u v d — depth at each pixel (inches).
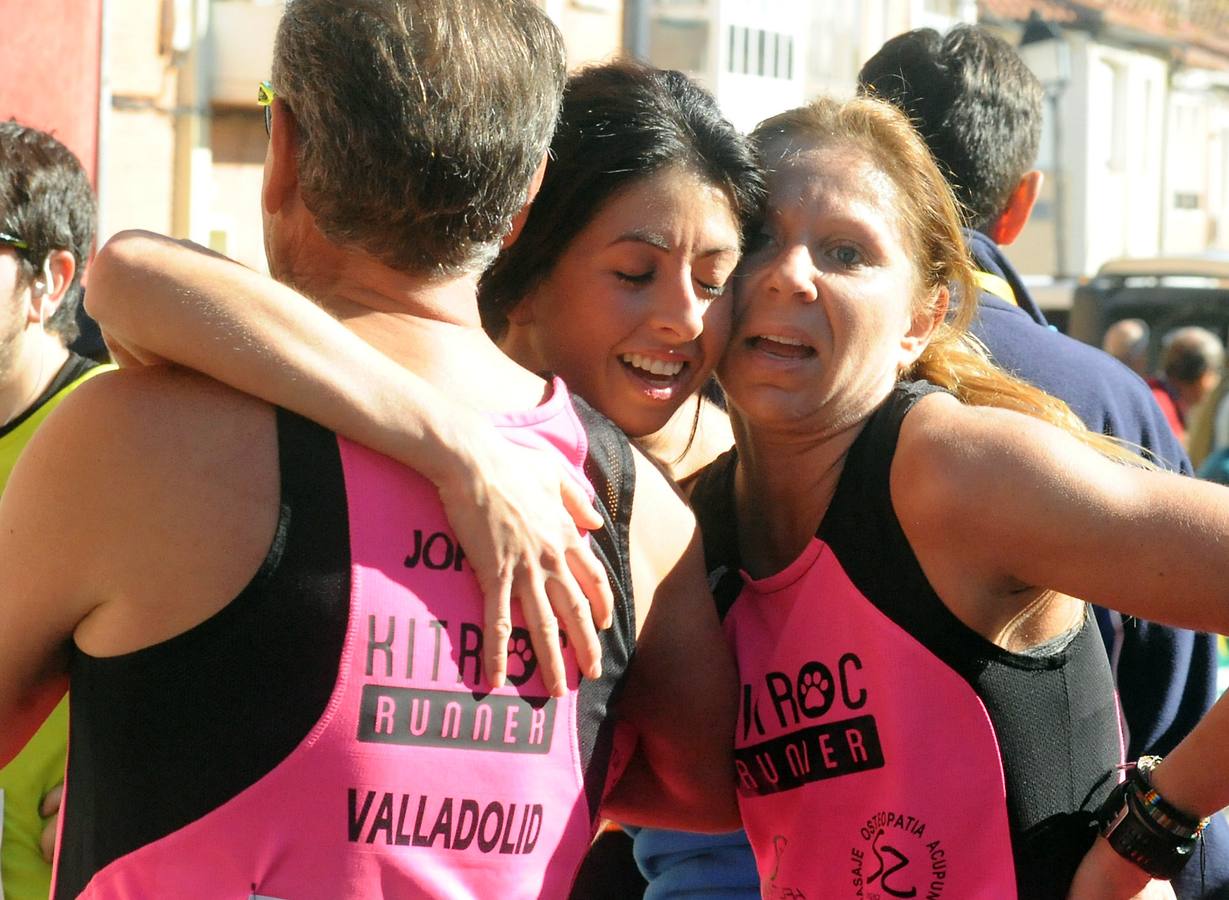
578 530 72.9
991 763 77.4
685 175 83.7
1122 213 1005.2
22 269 120.3
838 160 85.4
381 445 67.1
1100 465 74.5
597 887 121.6
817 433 84.4
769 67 643.5
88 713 66.9
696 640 81.5
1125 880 78.2
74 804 67.5
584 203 84.7
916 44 132.0
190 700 64.6
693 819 88.7
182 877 64.2
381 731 65.3
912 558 77.8
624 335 86.2
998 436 75.2
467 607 67.8
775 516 88.6
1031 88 134.3
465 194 69.9
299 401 66.4
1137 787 78.2
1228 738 74.6
